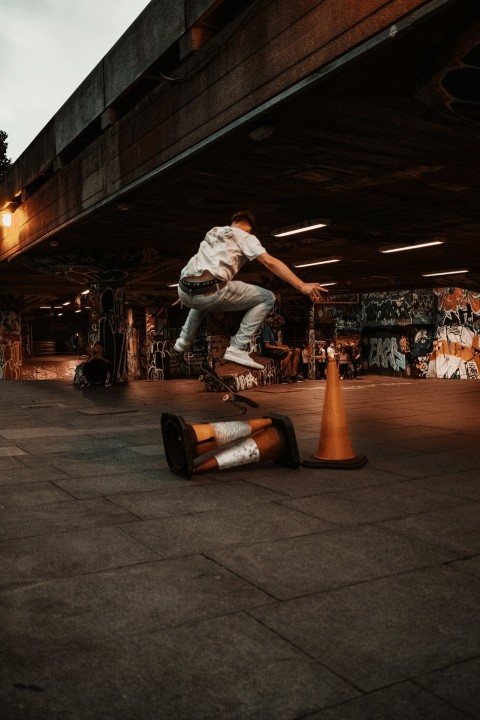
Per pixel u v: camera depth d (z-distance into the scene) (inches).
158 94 357.4
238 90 286.8
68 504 196.1
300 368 1002.1
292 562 144.1
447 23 198.5
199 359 1163.9
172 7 323.9
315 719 85.1
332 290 1083.9
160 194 416.8
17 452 291.6
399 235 575.2
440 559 145.6
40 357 2054.6
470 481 226.5
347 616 116.2
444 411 458.3
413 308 1059.9
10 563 144.2
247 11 277.9
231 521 176.9
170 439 243.8
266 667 98.5
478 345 962.1
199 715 86.3
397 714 86.1
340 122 284.4
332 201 439.2
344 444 256.5
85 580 134.0
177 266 756.0
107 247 660.1
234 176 372.2
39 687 93.1
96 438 337.4
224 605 121.3
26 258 676.7
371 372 1172.5
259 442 247.9
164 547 154.9
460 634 109.0
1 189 706.2
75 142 478.6
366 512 185.6
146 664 99.6
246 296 228.2
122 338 738.2
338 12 227.9
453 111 256.5
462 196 424.8
